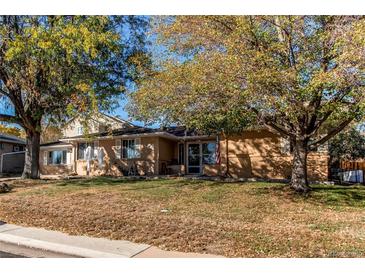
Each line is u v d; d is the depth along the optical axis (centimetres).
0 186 1484
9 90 1770
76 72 1628
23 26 1582
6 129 2475
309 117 1293
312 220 956
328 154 1872
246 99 1067
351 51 860
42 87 1675
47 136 3045
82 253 691
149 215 990
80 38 1462
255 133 2055
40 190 1461
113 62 1805
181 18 1149
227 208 1095
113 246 738
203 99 1141
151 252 699
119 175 2400
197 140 2375
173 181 1731
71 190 1446
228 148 2119
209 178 1873
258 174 2019
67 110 1664
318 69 1027
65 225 904
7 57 1466
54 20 1532
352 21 972
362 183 1847
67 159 2817
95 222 921
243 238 774
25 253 705
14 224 927
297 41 1067
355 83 923
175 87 1160
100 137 2442
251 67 1017
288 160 1953
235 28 1109
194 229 845
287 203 1170
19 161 3434
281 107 1035
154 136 2319
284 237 782
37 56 1483
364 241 753
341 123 1311
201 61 1071
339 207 1123
